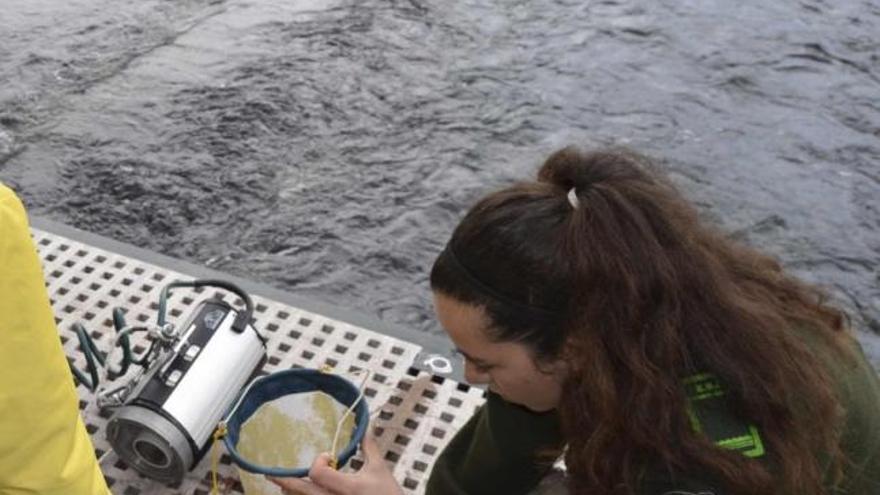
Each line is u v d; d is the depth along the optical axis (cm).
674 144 327
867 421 125
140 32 364
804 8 406
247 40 362
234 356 193
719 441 112
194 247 276
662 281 111
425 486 194
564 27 384
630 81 357
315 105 332
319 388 177
